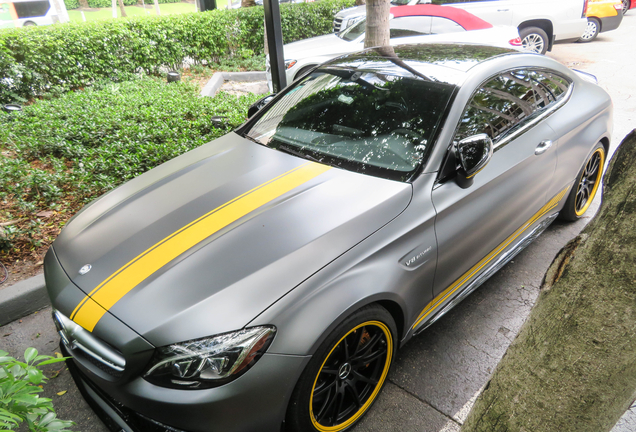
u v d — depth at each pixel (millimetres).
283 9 11812
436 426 2287
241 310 1790
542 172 3115
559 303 986
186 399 1717
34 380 1299
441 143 2496
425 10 7812
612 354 911
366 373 2350
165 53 10148
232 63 11266
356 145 2684
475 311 3100
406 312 2289
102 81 8914
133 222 2375
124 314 1831
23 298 3078
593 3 11461
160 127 5512
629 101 7039
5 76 7863
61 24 8820
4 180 4160
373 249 2113
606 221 907
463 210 2527
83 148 5004
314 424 2025
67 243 2359
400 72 2969
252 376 1740
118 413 1970
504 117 2910
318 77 3307
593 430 994
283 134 3006
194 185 2633
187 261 2020
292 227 2146
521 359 1072
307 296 1874
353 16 8547
